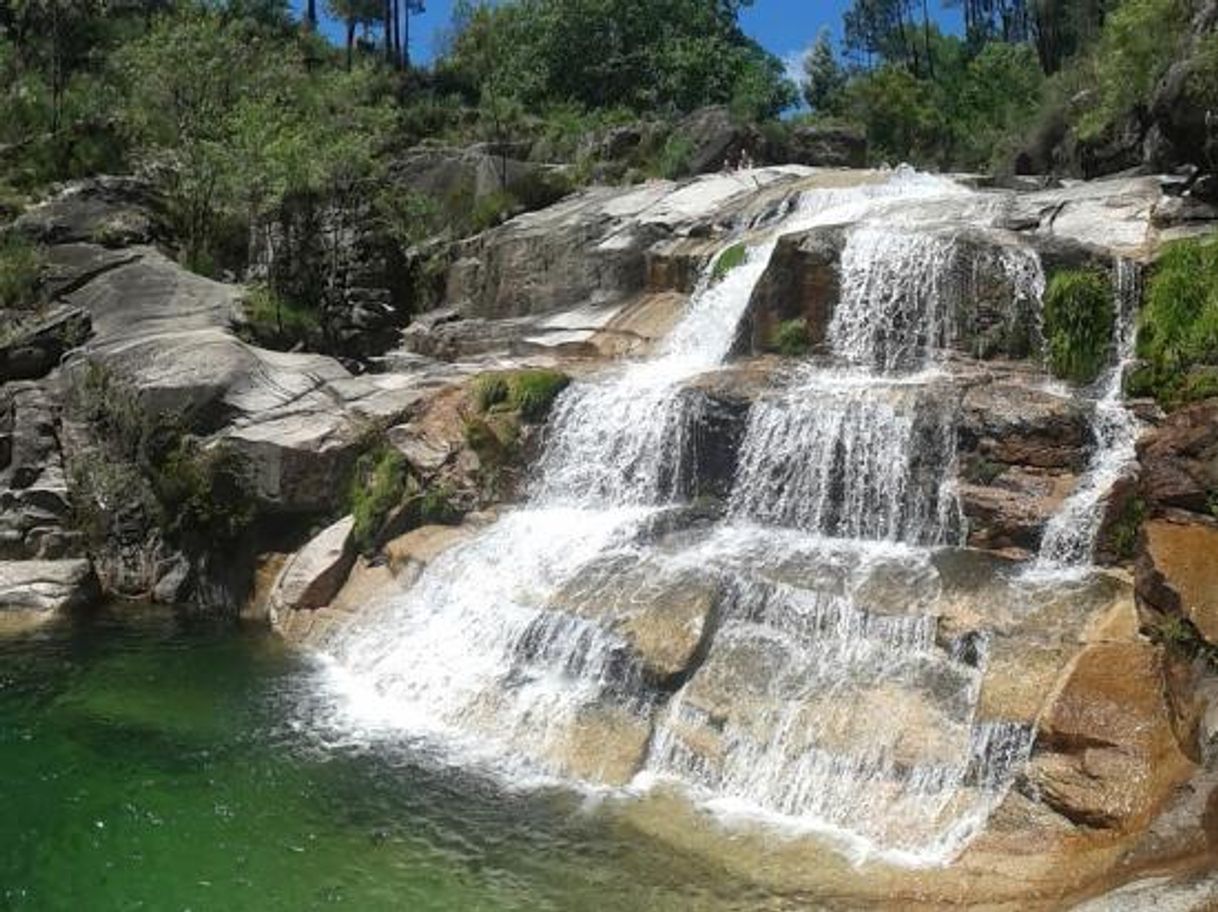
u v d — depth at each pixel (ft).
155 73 109.29
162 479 63.77
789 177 90.22
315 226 86.22
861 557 45.98
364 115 118.73
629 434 57.00
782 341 60.34
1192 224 58.80
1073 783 33.60
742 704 40.24
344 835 36.76
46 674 51.70
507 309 82.99
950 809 34.94
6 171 105.50
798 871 33.81
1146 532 39.24
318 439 61.82
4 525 65.57
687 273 74.59
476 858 35.19
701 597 44.52
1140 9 77.92
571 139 124.77
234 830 37.24
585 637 44.80
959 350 55.36
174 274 82.79
